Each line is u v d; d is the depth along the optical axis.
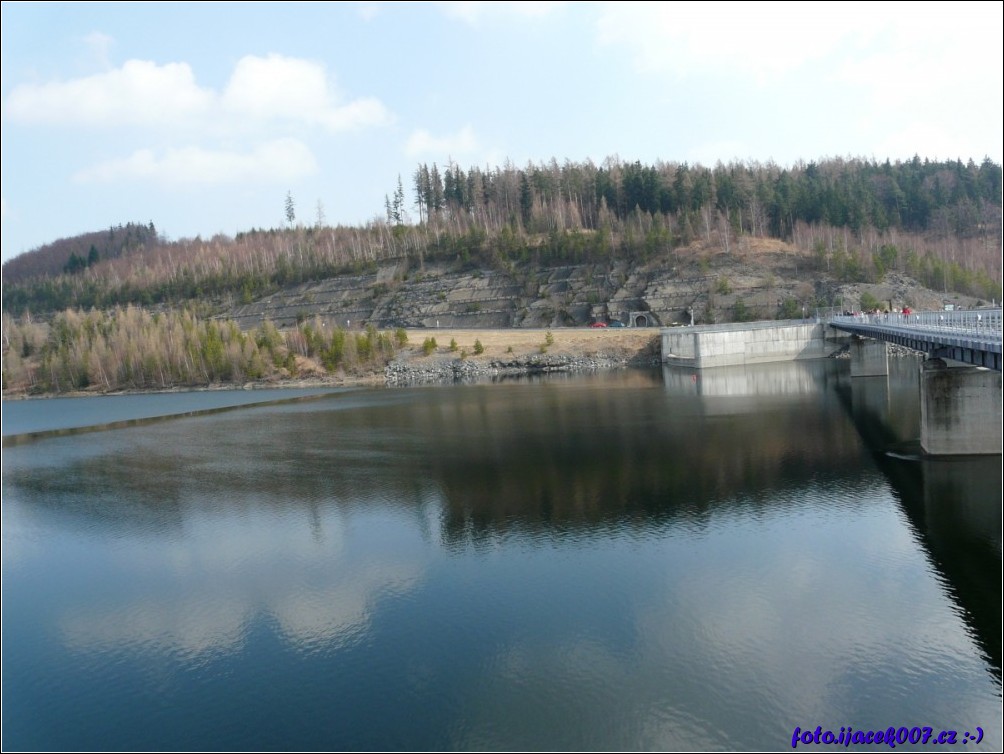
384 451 67.62
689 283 171.25
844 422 68.44
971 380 52.09
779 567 34.94
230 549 42.84
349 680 27.55
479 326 183.38
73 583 39.03
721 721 23.80
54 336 187.25
